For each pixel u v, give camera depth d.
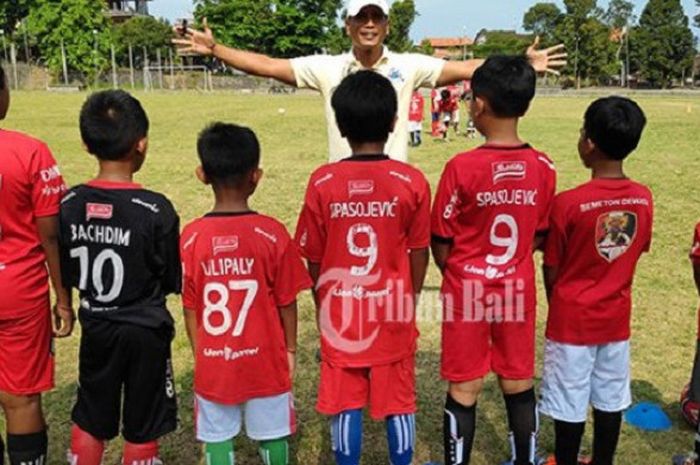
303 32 68.25
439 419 3.85
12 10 64.31
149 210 2.68
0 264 2.73
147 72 63.19
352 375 2.88
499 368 2.96
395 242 2.82
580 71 73.12
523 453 3.00
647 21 74.62
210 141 2.76
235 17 66.19
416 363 4.57
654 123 22.52
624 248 2.89
